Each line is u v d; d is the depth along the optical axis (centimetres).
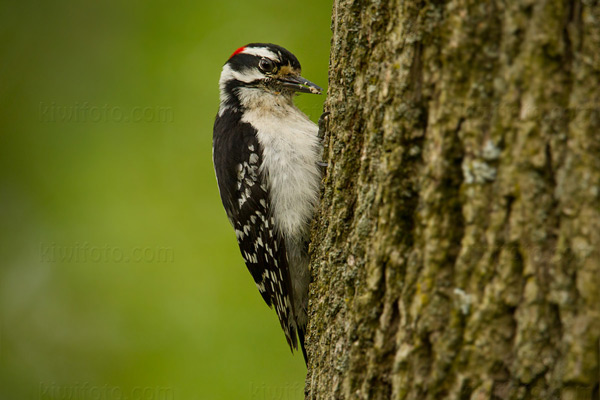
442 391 467
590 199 423
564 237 429
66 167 1282
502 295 445
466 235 461
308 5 1247
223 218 1195
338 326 565
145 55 1279
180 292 1152
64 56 1344
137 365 1123
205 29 1256
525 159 438
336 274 582
